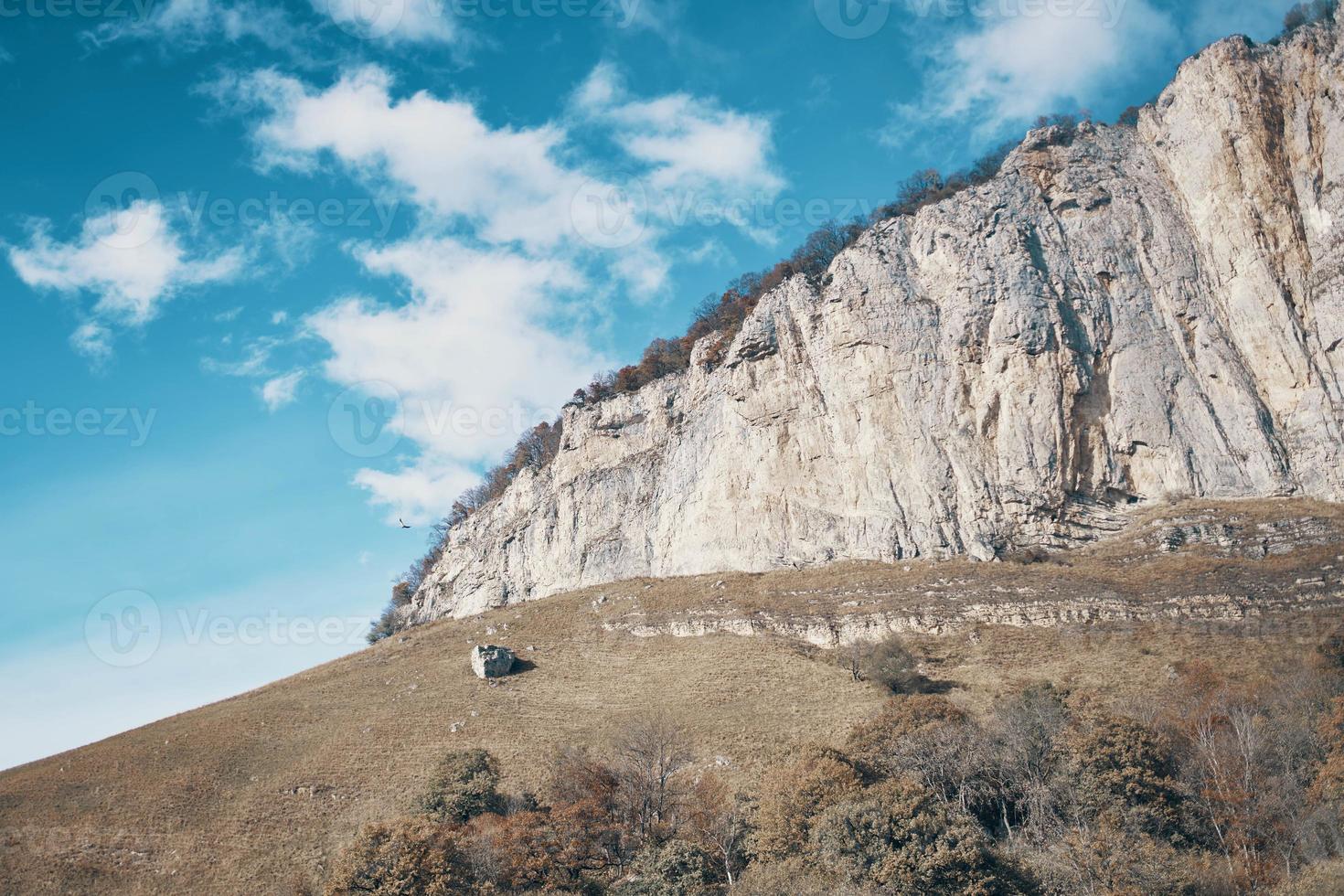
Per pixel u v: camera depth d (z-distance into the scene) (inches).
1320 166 3567.9
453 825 2174.0
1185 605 2883.9
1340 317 3351.4
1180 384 3570.4
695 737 2618.1
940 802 1871.3
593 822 2052.2
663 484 4611.2
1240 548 3102.9
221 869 2218.3
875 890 1646.2
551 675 3452.3
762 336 4313.5
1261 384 3489.2
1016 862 1731.1
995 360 3705.7
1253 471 3373.5
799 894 1659.7
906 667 2847.0
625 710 2979.8
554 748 2719.0
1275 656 2506.2
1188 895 1596.9
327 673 3991.1
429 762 2726.4
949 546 3577.8
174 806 2517.2
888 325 3946.9
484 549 5354.3
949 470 3673.7
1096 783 1881.2
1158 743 1979.6
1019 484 3540.8
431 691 3380.9
